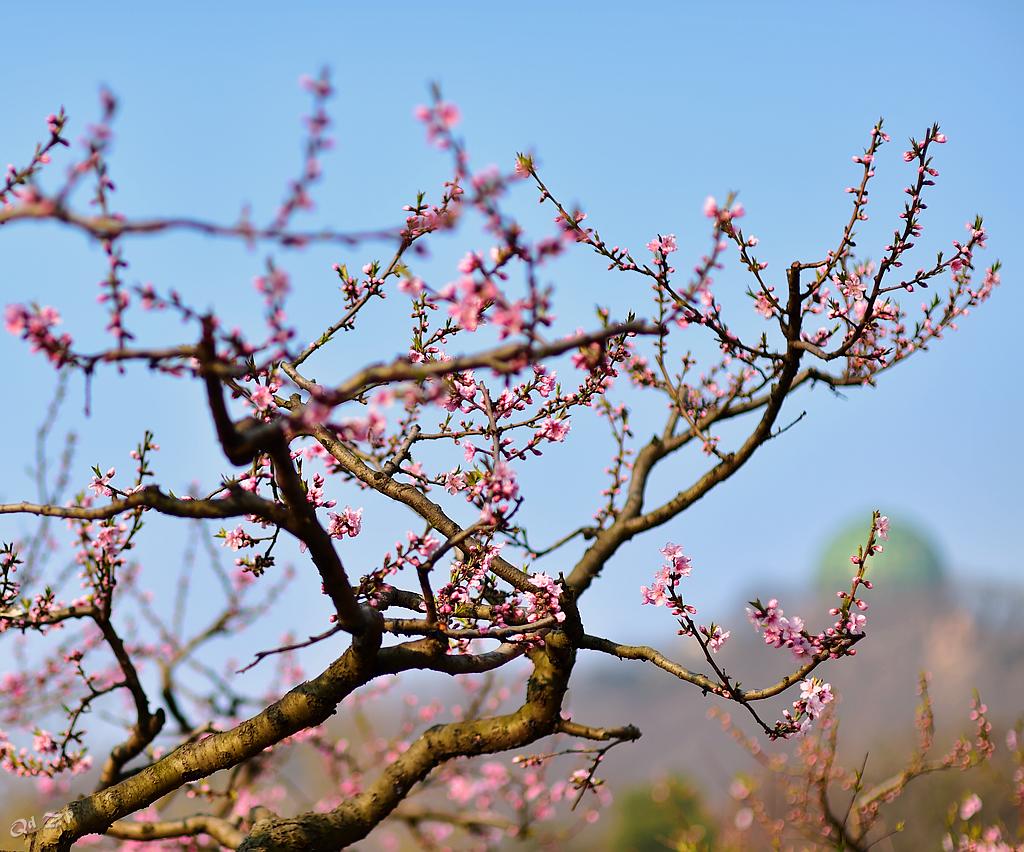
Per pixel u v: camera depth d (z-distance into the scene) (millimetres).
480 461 4223
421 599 4070
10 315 2553
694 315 4180
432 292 2732
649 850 14055
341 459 4531
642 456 5633
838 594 3922
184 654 7422
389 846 10797
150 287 2592
